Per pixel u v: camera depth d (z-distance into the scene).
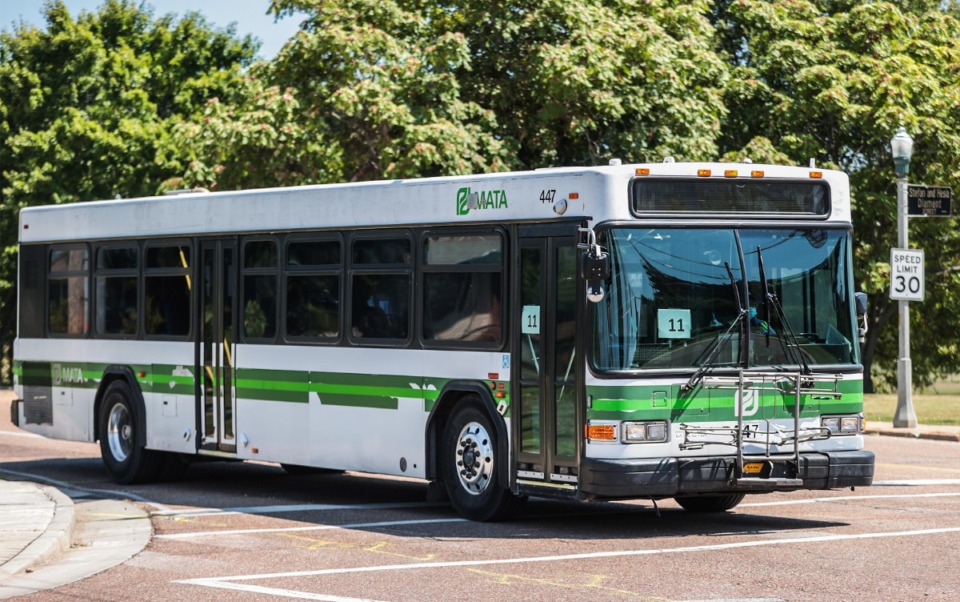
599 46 26.78
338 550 11.38
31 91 45.53
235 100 28.83
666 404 11.70
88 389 18.09
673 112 27.62
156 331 16.98
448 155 25.94
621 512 13.77
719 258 12.08
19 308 19.34
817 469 12.16
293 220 15.11
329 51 26.52
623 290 11.74
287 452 15.15
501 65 28.48
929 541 11.37
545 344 12.29
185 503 15.07
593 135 28.72
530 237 12.49
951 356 41.88
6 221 45.41
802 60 33.81
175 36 49.44
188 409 16.47
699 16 29.38
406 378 13.73
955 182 34.25
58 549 11.59
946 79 35.53
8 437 25.30
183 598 9.40
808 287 12.39
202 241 16.34
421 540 11.88
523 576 9.90
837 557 10.55
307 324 14.93
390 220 13.97
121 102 46.53
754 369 12.02
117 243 17.66
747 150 30.62
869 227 35.66
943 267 37.44
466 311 13.12
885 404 31.03
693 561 10.43
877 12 34.81
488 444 12.96
